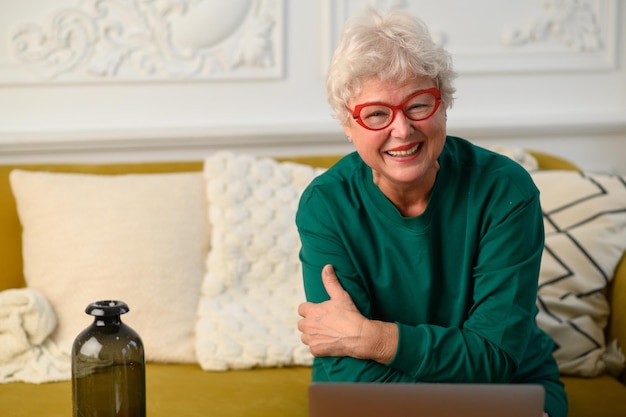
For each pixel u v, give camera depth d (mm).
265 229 3354
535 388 1913
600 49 4215
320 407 1936
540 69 4172
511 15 4129
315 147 4074
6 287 3371
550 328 3100
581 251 3238
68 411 2795
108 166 3590
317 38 4027
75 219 3301
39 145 3873
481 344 2346
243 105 4027
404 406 1923
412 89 2232
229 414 2783
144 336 3205
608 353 3156
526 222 2391
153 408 2809
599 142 4258
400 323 2428
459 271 2475
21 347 3070
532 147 4227
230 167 3426
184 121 3992
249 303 3287
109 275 3225
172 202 3383
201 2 3898
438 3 4082
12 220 3451
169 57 3930
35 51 3836
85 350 2287
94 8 3840
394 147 2270
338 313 2412
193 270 3314
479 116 4160
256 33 3961
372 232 2492
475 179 2426
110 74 3895
